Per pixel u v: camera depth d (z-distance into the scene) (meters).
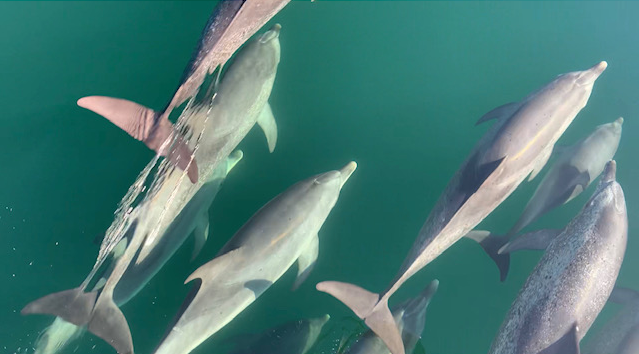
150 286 4.82
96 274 4.47
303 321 4.77
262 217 4.56
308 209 4.64
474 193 4.56
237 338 4.69
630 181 5.29
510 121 4.74
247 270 4.44
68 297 4.33
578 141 5.16
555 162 5.07
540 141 4.70
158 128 4.48
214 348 4.64
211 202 4.99
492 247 4.98
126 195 4.82
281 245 4.52
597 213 4.50
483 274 5.12
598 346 4.50
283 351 4.58
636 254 5.06
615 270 4.39
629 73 5.64
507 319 4.47
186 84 4.64
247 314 4.83
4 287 4.61
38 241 4.80
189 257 4.99
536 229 5.26
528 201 5.11
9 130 5.07
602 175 4.74
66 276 4.71
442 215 4.71
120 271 4.42
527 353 4.21
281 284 4.99
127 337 4.31
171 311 4.79
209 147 4.75
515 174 4.70
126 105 4.38
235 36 4.91
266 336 4.65
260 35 5.23
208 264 4.29
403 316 4.73
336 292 4.34
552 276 4.38
